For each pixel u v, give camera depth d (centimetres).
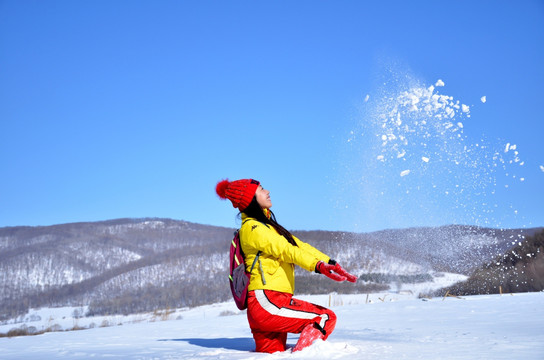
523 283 1705
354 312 1007
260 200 365
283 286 349
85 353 476
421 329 544
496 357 294
